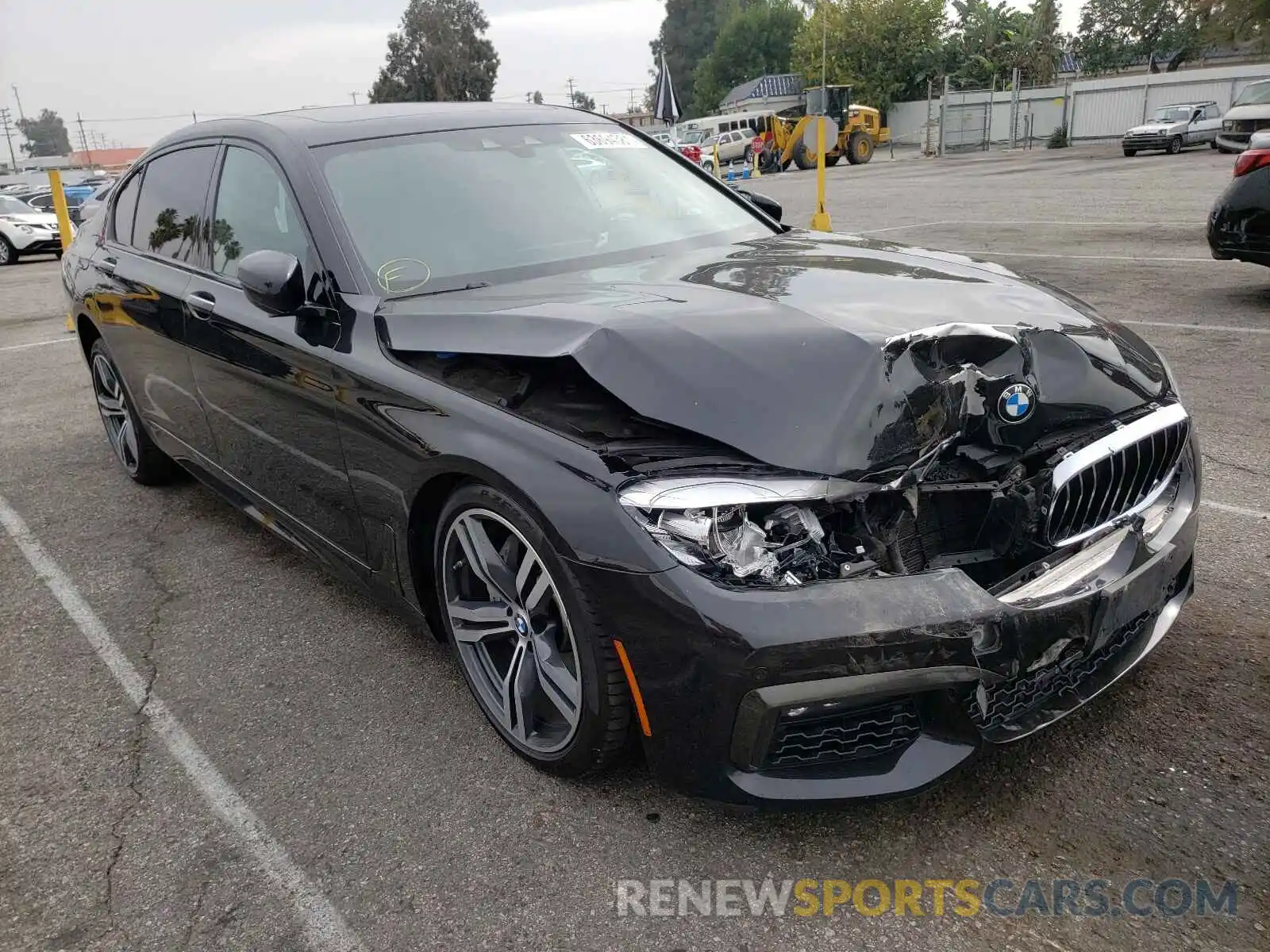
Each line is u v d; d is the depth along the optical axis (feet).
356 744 8.68
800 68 179.52
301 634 10.74
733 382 6.77
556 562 6.93
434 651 10.23
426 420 7.93
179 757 8.68
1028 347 7.41
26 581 12.49
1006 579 6.89
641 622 6.52
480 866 7.11
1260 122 71.20
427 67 269.23
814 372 6.78
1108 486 7.41
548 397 7.61
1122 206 46.73
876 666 6.17
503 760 8.30
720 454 6.61
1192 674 8.82
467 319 8.15
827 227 39.60
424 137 10.77
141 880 7.20
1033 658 6.69
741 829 7.30
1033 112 128.88
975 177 77.15
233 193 11.23
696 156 116.26
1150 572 7.47
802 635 6.08
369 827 7.61
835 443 6.52
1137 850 6.87
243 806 7.96
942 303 7.91
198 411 11.99
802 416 6.58
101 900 7.02
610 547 6.56
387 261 9.39
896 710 6.61
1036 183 65.16
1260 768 7.58
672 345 7.05
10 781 8.49
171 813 7.93
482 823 7.55
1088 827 7.10
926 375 6.93
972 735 6.67
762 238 11.00
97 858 7.47
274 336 9.76
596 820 7.49
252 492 11.53
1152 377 8.18
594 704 7.04
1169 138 87.56
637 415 7.16
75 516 14.61
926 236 40.14
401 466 8.25
